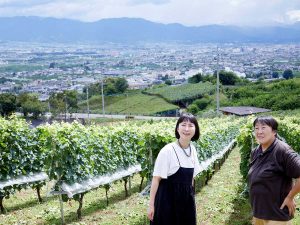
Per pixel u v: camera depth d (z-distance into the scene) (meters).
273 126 6.00
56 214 11.35
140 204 12.58
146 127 16.20
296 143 19.41
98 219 10.76
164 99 119.31
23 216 11.12
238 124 43.38
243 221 10.23
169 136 12.26
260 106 91.94
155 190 5.97
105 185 13.20
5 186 12.33
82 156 11.70
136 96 127.69
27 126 13.53
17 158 13.05
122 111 110.88
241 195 13.27
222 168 23.70
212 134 21.00
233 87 123.56
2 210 11.86
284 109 87.56
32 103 94.81
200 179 16.56
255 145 14.24
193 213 6.08
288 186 5.97
